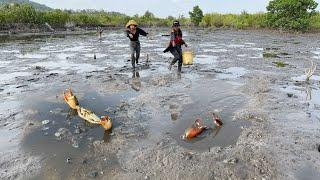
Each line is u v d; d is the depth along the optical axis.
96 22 56.28
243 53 22.41
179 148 7.20
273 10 44.84
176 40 14.79
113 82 13.01
